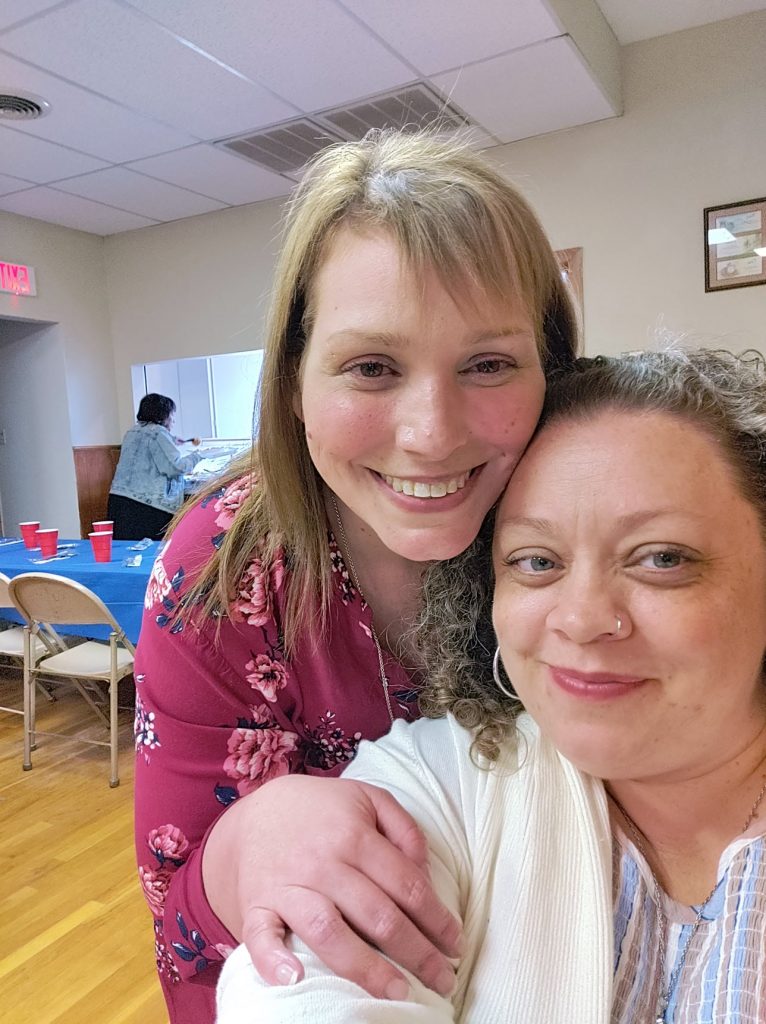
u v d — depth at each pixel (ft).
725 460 1.89
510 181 2.31
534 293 2.27
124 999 5.66
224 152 12.69
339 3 8.44
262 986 1.72
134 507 15.21
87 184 14.11
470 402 2.07
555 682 1.95
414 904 1.86
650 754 1.90
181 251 16.92
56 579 8.71
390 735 2.69
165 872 2.85
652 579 1.83
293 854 1.94
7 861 7.47
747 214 11.24
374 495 2.32
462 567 2.52
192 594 2.79
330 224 2.18
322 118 11.40
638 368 2.14
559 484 1.93
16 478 18.38
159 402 15.57
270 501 2.76
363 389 2.14
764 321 11.35
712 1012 1.87
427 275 1.97
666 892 2.17
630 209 12.07
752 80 11.04
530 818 2.23
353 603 2.92
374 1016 1.63
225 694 2.80
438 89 10.61
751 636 1.86
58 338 17.10
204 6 8.40
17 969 6.00
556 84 10.61
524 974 2.03
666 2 10.60
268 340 2.58
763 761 2.07
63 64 9.59
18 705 11.80
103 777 9.20
